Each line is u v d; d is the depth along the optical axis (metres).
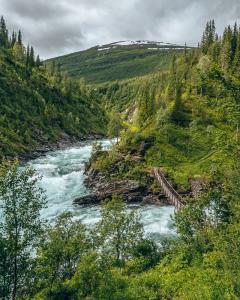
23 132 162.25
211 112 130.25
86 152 158.50
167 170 101.00
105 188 93.75
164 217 74.75
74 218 73.50
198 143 116.69
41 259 33.00
